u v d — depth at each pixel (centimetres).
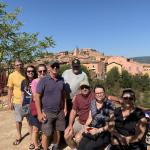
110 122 262
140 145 255
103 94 276
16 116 354
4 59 1087
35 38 1138
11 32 1090
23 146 350
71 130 298
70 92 314
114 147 260
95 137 270
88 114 294
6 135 392
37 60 1146
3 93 1019
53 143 304
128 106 255
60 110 297
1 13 1078
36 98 292
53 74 292
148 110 317
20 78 348
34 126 318
